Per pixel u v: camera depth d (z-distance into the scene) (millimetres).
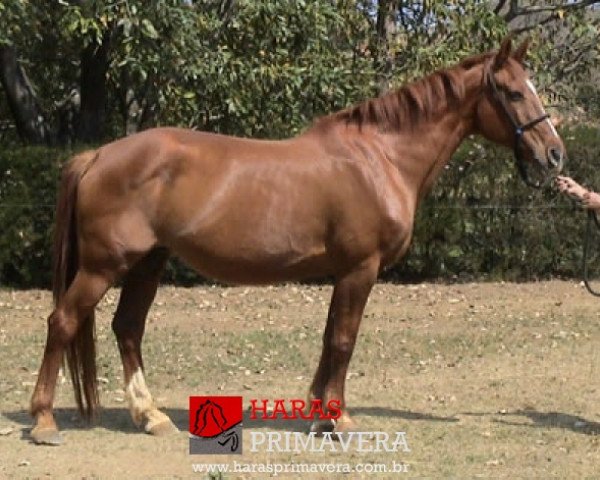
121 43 12984
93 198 6203
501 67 6582
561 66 17312
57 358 6375
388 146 6508
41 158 13406
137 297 6707
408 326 11172
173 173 6223
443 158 6656
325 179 6289
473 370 8977
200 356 9414
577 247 14477
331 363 6477
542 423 7105
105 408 7441
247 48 13891
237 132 14094
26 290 13531
